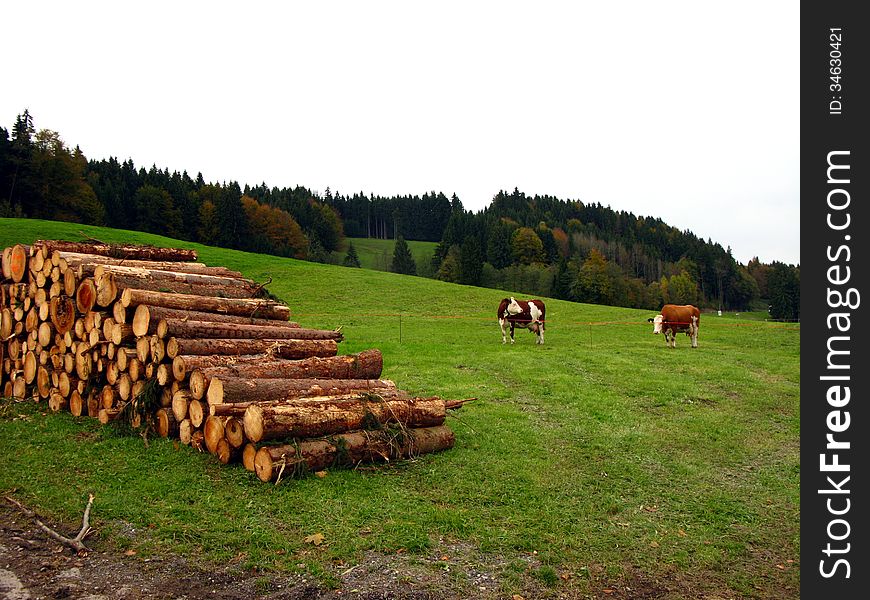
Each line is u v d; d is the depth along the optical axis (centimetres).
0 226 4609
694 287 9475
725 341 2639
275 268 4894
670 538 636
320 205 13525
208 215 8962
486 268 8706
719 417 1202
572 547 600
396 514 648
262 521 610
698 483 827
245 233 9181
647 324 3288
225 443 760
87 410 971
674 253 13512
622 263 11456
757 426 1149
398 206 16288
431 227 16175
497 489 752
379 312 3459
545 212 16462
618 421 1139
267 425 717
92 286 955
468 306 3872
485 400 1268
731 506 739
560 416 1159
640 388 1445
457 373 1553
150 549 541
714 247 13188
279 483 702
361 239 15288
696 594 521
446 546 583
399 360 1734
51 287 1033
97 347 959
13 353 1123
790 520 708
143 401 864
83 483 693
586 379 1540
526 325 2316
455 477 785
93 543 551
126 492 668
